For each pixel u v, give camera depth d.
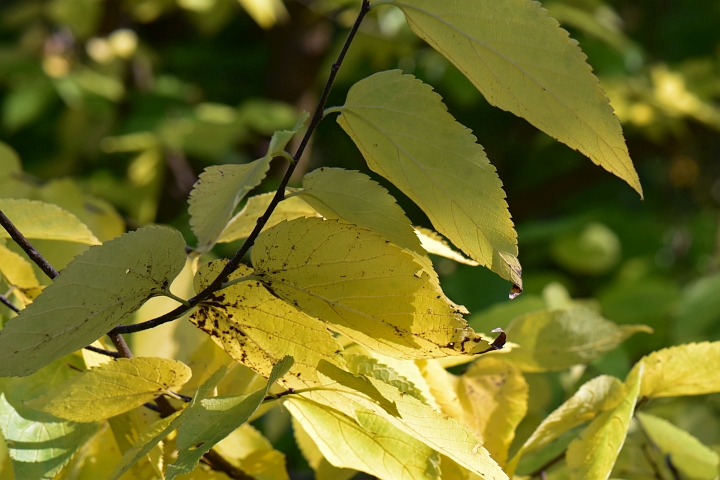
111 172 2.47
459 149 0.87
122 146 2.14
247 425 0.97
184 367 0.89
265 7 2.20
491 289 1.86
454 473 0.92
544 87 0.88
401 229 0.88
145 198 2.23
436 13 0.87
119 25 2.75
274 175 2.15
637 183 0.88
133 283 0.86
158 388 0.90
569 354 1.00
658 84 2.39
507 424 0.96
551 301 1.57
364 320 0.88
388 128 0.88
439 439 0.87
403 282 0.87
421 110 0.87
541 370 1.00
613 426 0.92
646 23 3.03
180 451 0.84
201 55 2.87
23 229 0.95
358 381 0.87
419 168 0.88
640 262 2.34
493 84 0.89
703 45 2.92
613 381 0.94
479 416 0.96
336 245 0.87
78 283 0.85
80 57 2.56
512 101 0.89
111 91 2.44
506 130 2.73
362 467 0.91
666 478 1.02
